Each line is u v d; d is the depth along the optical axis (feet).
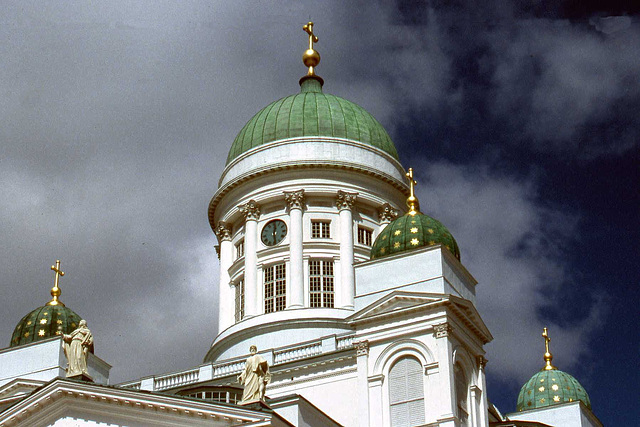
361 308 228.22
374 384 220.84
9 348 258.37
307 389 236.22
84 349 211.82
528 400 287.69
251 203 288.30
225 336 277.44
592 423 280.10
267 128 298.35
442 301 219.41
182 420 196.95
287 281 278.87
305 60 320.70
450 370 215.72
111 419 201.36
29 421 206.28
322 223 286.87
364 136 298.15
